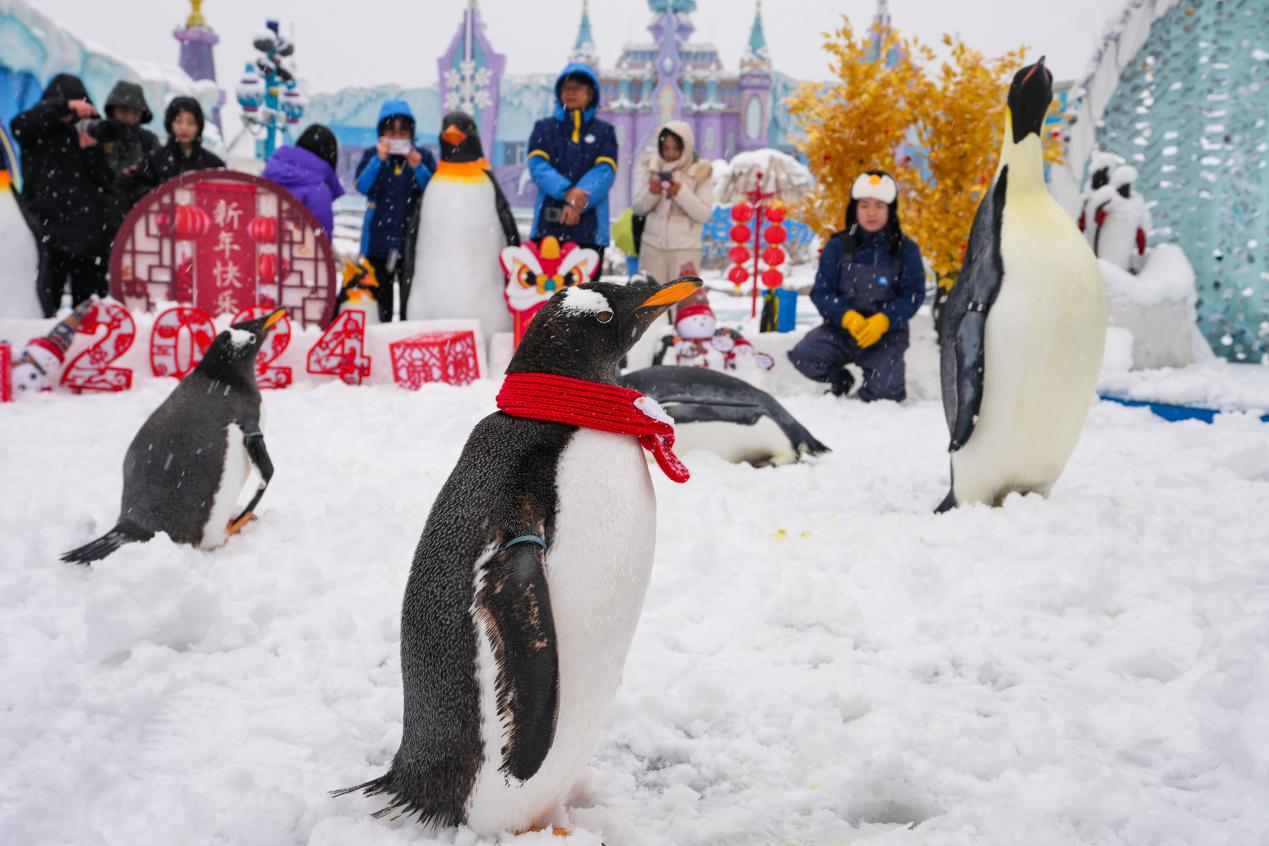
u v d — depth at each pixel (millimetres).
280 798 2234
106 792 2318
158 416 3818
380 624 3316
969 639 3213
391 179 9695
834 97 10078
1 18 12125
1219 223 10641
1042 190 4473
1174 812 2186
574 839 2057
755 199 10781
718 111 32688
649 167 9617
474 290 9188
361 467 5336
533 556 1850
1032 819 2186
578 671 1948
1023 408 4434
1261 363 10414
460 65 33094
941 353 4762
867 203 7809
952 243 9648
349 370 8344
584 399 2014
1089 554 3713
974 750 2549
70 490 4711
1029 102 4340
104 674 2869
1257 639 2957
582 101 9156
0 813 2197
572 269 8852
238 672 2980
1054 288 4301
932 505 4914
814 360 8266
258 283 9031
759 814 2322
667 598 3660
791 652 3178
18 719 2594
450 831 2080
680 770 2506
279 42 15797
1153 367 9680
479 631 1858
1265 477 5613
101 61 15289
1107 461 5887
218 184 8859
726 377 5742
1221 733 2488
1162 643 3094
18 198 8414
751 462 5648
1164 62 10781
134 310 8875
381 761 2539
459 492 2004
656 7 32812
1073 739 2607
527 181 33219
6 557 3725
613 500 1956
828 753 2559
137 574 3057
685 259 9523
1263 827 2143
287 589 3504
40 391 7477
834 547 4051
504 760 1884
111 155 9578
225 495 3852
